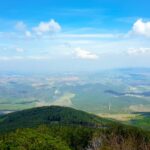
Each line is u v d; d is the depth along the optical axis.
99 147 122.50
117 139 118.25
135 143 113.44
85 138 145.00
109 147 116.44
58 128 164.75
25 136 140.00
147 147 111.06
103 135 125.50
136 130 120.06
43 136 144.50
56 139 145.00
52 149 133.75
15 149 126.44
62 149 135.75
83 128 158.25
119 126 127.12
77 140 145.75
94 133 134.88
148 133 119.19
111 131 124.50
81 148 142.12
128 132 120.31
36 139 138.12
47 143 136.25
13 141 132.75
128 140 115.44
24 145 130.75
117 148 114.81
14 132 147.12
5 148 128.25
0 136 144.00
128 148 112.50
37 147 131.50
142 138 114.81
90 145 130.00
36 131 152.50
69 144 144.50
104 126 161.88
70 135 150.00
